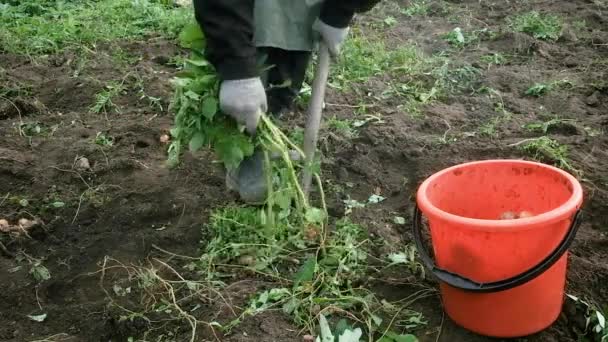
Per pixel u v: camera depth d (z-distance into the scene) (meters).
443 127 4.28
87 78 4.98
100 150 4.09
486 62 5.14
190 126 2.94
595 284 3.00
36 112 4.66
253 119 2.73
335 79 4.89
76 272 3.22
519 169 2.87
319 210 3.18
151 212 3.52
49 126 4.48
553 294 2.70
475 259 2.58
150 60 5.37
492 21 5.92
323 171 3.80
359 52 5.16
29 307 3.05
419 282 3.02
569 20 5.85
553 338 2.75
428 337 2.77
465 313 2.72
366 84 4.82
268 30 2.94
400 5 6.30
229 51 2.61
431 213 2.59
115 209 3.58
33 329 2.93
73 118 4.55
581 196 2.57
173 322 2.87
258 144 2.96
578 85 4.75
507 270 2.58
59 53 5.50
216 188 3.69
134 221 3.50
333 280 2.96
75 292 3.13
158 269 3.18
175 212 3.53
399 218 3.43
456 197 2.92
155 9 6.17
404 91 4.75
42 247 3.40
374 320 2.80
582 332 2.83
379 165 3.89
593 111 4.48
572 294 2.93
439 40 5.57
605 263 3.11
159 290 3.05
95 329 2.90
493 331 2.70
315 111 3.14
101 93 4.80
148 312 2.94
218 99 2.82
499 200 2.94
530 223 2.46
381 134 4.13
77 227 3.51
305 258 3.15
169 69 5.24
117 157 4.03
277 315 2.84
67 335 2.89
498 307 2.65
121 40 5.70
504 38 5.50
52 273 3.22
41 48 5.54
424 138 4.11
